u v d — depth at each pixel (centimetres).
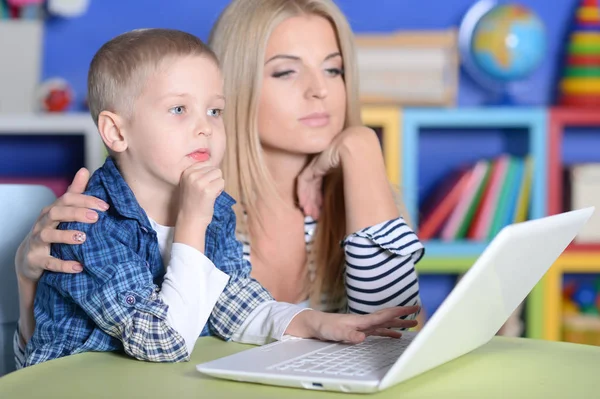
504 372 93
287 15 141
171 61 110
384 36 259
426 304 294
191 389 86
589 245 262
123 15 285
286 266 146
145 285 104
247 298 117
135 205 111
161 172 110
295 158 146
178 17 286
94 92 115
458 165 293
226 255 119
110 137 113
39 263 110
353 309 134
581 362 98
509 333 262
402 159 253
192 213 106
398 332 111
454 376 91
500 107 275
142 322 100
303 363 92
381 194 136
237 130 143
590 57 269
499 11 268
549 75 293
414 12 289
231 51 143
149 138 109
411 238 134
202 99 111
